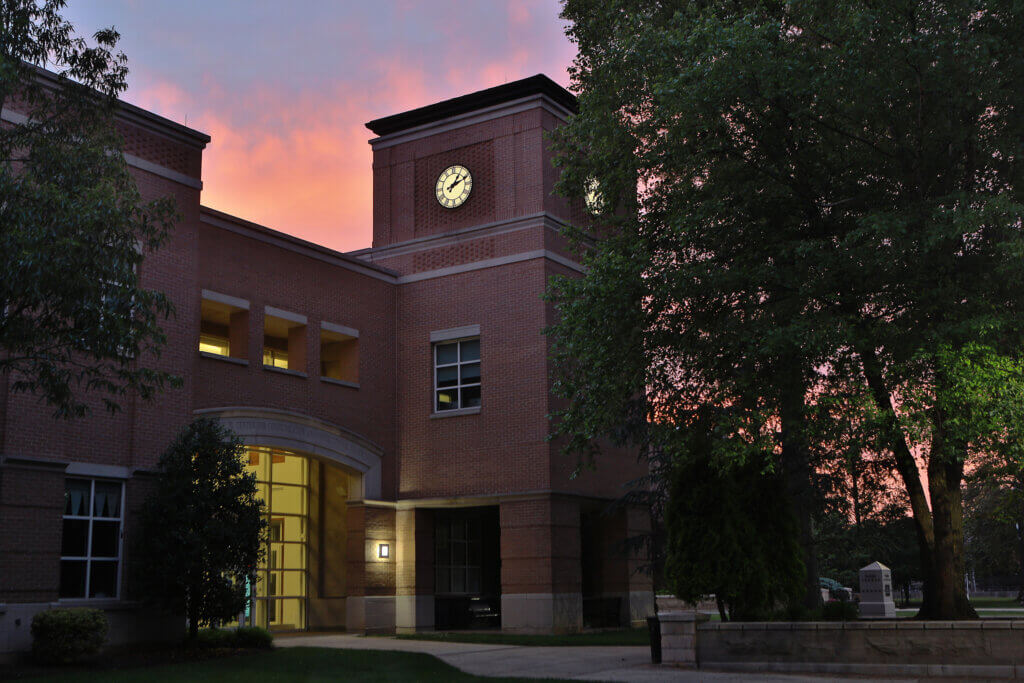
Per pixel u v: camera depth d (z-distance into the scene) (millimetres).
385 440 29500
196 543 19953
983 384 14242
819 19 16016
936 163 16000
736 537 17500
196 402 23438
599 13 19297
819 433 16172
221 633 21703
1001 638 14672
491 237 29562
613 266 17516
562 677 15750
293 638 25406
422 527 29062
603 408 19172
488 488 28000
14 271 13602
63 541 19906
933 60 14703
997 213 14281
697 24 16375
